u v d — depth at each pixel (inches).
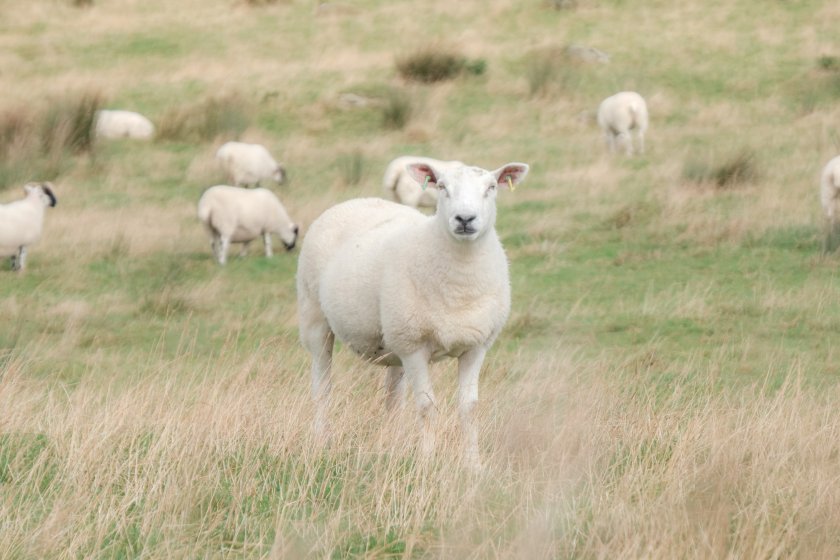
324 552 235.8
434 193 876.0
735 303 628.7
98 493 268.7
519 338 580.1
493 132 1195.3
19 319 616.4
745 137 1137.4
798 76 1348.4
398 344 337.7
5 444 308.5
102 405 370.6
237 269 780.0
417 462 285.4
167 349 565.6
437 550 239.1
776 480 274.4
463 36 1542.8
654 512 247.0
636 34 1528.1
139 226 875.4
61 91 1325.0
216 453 292.7
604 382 412.5
